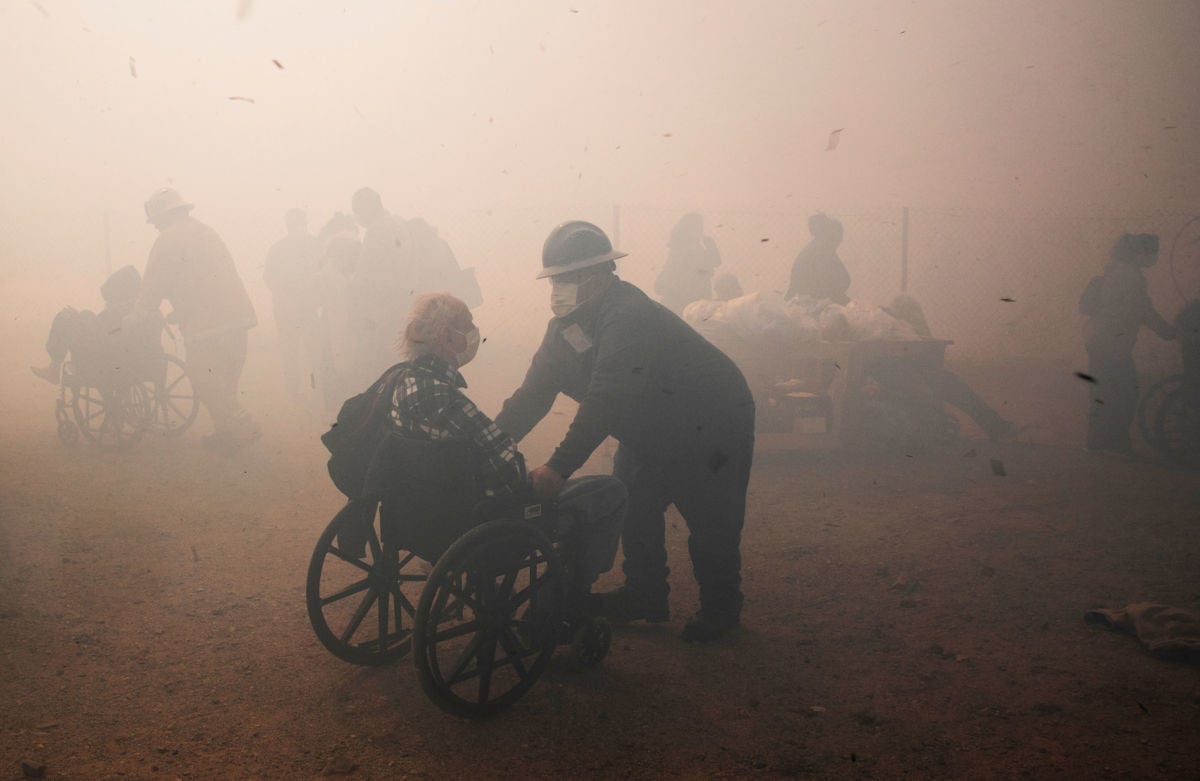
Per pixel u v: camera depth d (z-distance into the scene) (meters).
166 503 5.86
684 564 4.82
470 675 3.11
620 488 3.53
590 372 3.54
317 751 2.95
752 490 6.25
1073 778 2.79
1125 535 5.22
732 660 3.64
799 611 4.16
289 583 4.47
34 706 3.20
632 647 3.76
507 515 3.13
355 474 3.28
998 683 3.43
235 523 5.46
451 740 3.03
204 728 3.08
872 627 3.97
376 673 3.51
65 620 3.96
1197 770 2.82
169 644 3.74
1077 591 4.38
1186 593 4.34
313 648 3.72
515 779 2.80
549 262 3.44
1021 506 5.82
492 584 3.11
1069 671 3.52
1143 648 3.72
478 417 3.03
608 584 4.49
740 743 3.01
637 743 3.01
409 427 3.06
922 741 3.02
